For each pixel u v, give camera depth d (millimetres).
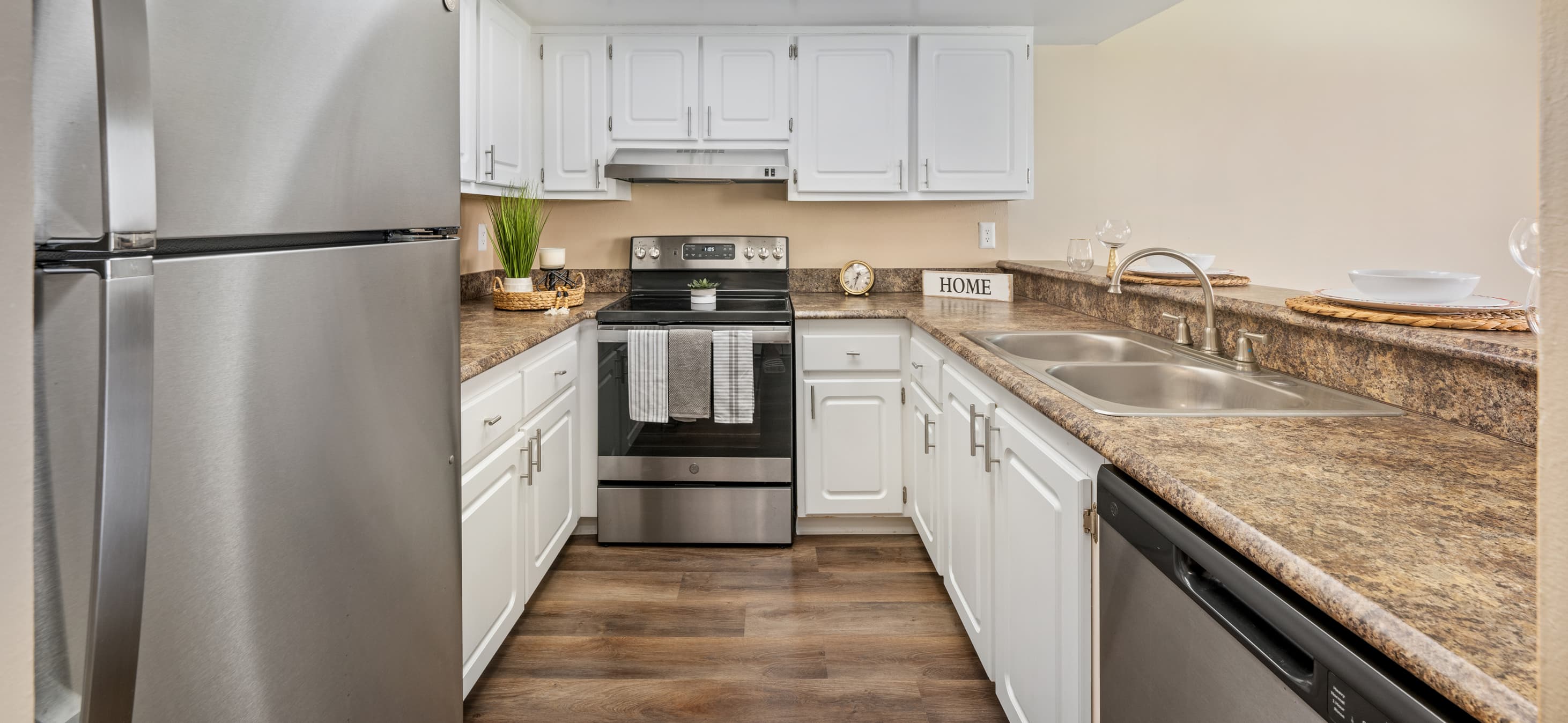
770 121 3238
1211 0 3680
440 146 1126
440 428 1134
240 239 771
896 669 2072
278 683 779
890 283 3666
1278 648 759
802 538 3045
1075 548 1266
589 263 3645
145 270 574
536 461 2314
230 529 704
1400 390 1389
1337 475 998
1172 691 950
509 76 2932
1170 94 3701
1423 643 591
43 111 512
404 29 1011
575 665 2094
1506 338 1244
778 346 2896
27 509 469
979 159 3277
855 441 3025
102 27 531
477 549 1828
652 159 3271
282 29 764
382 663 983
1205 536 900
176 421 638
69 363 533
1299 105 3795
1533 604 646
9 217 452
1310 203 3836
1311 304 1630
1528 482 970
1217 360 1830
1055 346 2312
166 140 625
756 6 2988
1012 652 1655
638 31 3203
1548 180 344
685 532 2951
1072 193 3697
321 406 835
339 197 865
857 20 3164
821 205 3637
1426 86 3793
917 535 3076
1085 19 3182
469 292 3207
